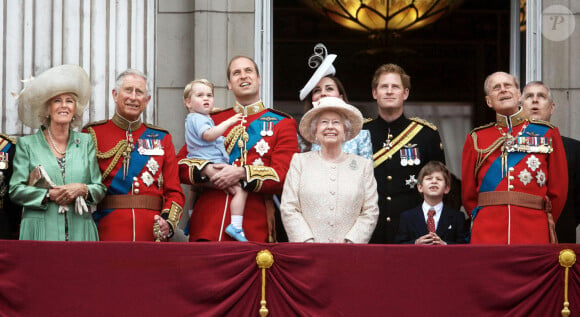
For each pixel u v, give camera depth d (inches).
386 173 1258.6
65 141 1151.6
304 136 1175.6
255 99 1229.1
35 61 1443.2
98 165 1162.0
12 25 1441.9
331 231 1111.0
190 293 1043.9
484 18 1974.7
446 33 2018.9
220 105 1445.6
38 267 1045.2
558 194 1157.7
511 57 1526.8
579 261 1051.3
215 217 1166.3
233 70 1224.8
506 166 1162.0
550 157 1162.6
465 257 1049.5
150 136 1190.3
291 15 1930.4
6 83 1433.3
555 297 1051.3
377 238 1240.8
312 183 1124.5
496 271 1047.6
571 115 1450.5
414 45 2000.5
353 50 1948.8
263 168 1165.1
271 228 1175.6
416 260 1048.8
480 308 1045.2
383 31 1819.6
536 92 1289.4
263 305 1043.3
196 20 1457.9
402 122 1286.9
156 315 1041.5
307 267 1047.6
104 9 1467.8
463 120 1962.4
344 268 1047.0
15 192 1110.4
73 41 1454.2
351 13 1777.8
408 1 1753.2
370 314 1042.7
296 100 1899.6
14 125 1430.9
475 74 1975.9
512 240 1136.8
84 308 1041.5
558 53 1464.1
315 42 1934.1
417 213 1199.6
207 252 1050.1
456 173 1934.1
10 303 1040.2
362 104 1957.4
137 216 1152.2
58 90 1138.0
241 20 1462.8
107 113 1454.2
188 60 1478.8
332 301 1043.9
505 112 1186.0
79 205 1111.0
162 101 1471.5
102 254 1047.6
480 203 1171.9
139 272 1045.8
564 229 1221.7
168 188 1173.1
